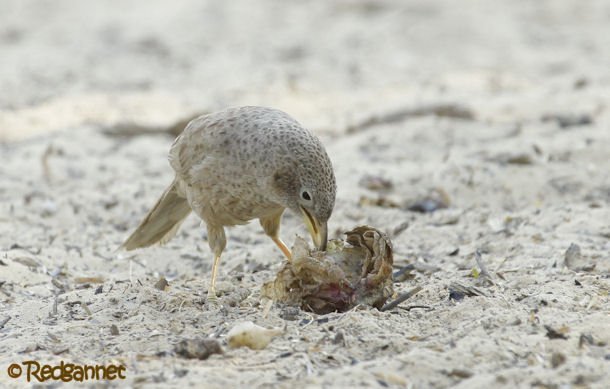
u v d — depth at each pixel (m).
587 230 20.05
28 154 30.03
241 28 59.12
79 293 16.59
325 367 12.70
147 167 28.52
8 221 22.77
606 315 14.23
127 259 19.73
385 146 29.75
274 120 15.69
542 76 42.44
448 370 12.26
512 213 22.05
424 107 33.53
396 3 65.88
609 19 59.34
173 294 16.11
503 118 32.78
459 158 26.73
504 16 61.62
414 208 23.14
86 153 30.38
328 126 33.59
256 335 13.47
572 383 11.69
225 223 16.70
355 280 15.14
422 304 15.43
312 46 53.19
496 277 17.06
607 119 31.39
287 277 15.12
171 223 18.53
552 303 14.98
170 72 46.09
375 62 48.03
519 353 12.87
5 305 16.38
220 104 37.81
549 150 27.14
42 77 44.31
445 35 55.84
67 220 23.17
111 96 39.91
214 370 12.53
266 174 15.34
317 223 15.30
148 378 12.37
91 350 13.72
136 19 62.38
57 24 60.25
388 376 12.07
